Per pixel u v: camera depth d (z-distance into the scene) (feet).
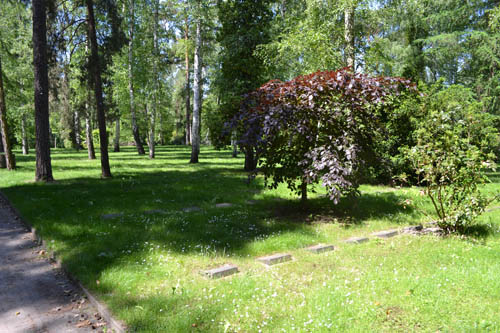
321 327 10.00
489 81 60.49
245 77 56.85
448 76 72.18
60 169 59.26
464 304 11.42
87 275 14.25
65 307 12.66
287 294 12.26
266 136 23.30
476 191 21.06
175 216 24.29
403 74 56.90
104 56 50.49
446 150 20.75
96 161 76.84
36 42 42.42
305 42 39.22
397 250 17.67
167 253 16.81
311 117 23.25
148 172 55.62
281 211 26.78
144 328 10.16
